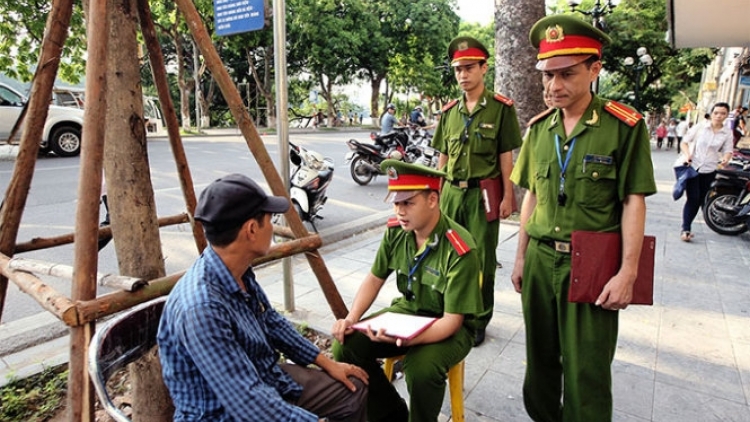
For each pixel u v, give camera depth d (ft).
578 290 6.07
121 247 6.77
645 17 71.61
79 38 13.66
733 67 59.47
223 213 4.49
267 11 9.78
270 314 5.87
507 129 10.42
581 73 5.90
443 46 92.89
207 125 80.43
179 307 4.49
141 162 6.64
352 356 6.93
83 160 5.18
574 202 6.23
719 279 14.06
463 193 10.49
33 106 6.26
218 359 4.36
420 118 46.60
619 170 6.00
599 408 6.40
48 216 20.30
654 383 8.82
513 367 9.46
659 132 74.95
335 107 113.91
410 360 6.35
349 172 35.32
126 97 6.45
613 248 6.05
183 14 7.13
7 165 32.37
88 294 5.18
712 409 8.06
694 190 17.84
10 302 12.66
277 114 10.72
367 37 81.61
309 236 8.18
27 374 9.16
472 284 6.46
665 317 11.52
